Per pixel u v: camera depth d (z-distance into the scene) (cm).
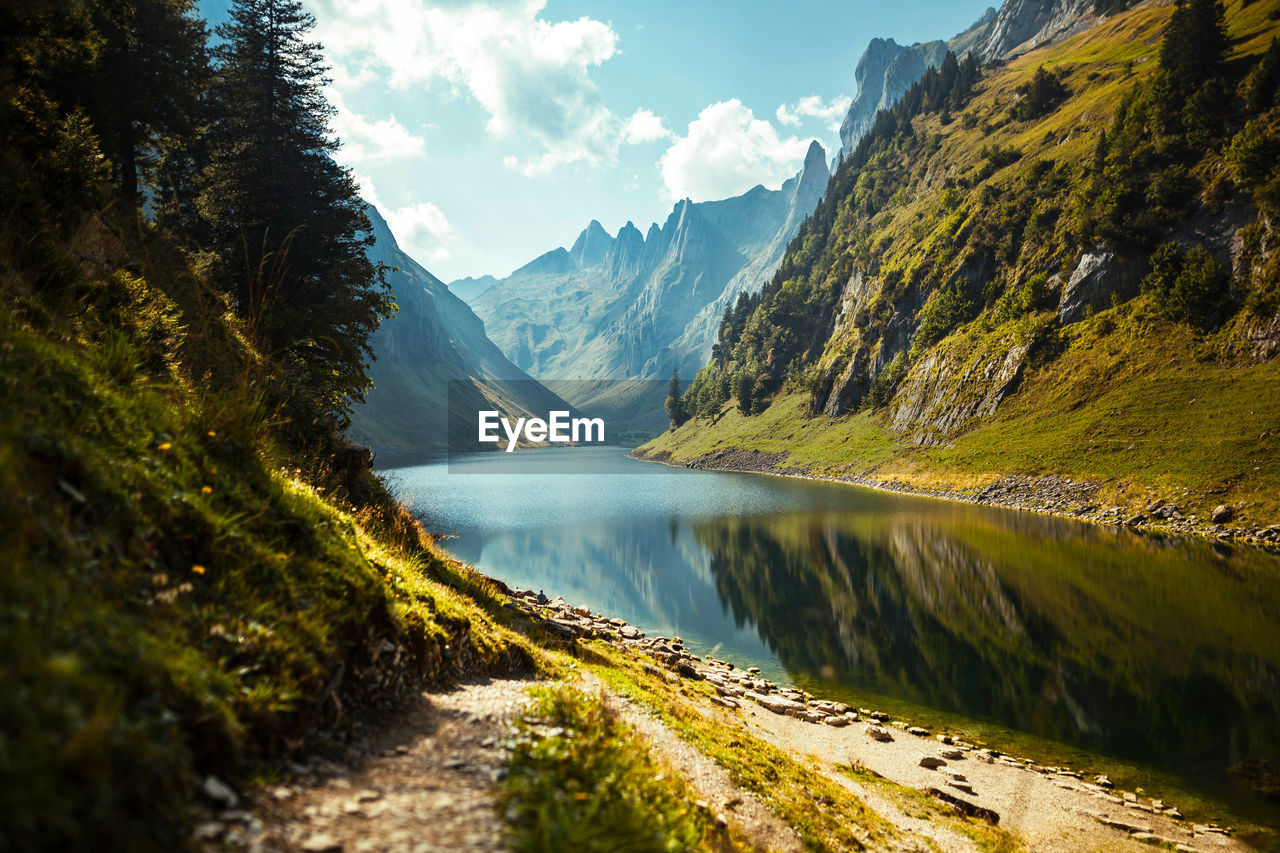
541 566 5562
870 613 4253
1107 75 19212
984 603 4347
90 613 443
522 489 12062
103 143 3006
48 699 344
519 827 476
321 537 830
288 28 4134
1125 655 3356
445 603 1081
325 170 4278
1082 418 9744
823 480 13800
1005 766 2167
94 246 2005
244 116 4072
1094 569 5041
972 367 12650
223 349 2358
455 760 611
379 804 497
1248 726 2567
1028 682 3064
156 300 1894
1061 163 14650
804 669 3278
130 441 668
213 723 469
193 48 3969
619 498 10675
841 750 2066
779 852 977
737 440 19825
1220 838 1734
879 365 16738
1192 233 10312
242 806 444
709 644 3675
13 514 455
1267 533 5781
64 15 1923
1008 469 9644
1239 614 3894
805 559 5869
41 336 745
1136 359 9969
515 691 926
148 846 352
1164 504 6950
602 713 959
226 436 830
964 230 15775
